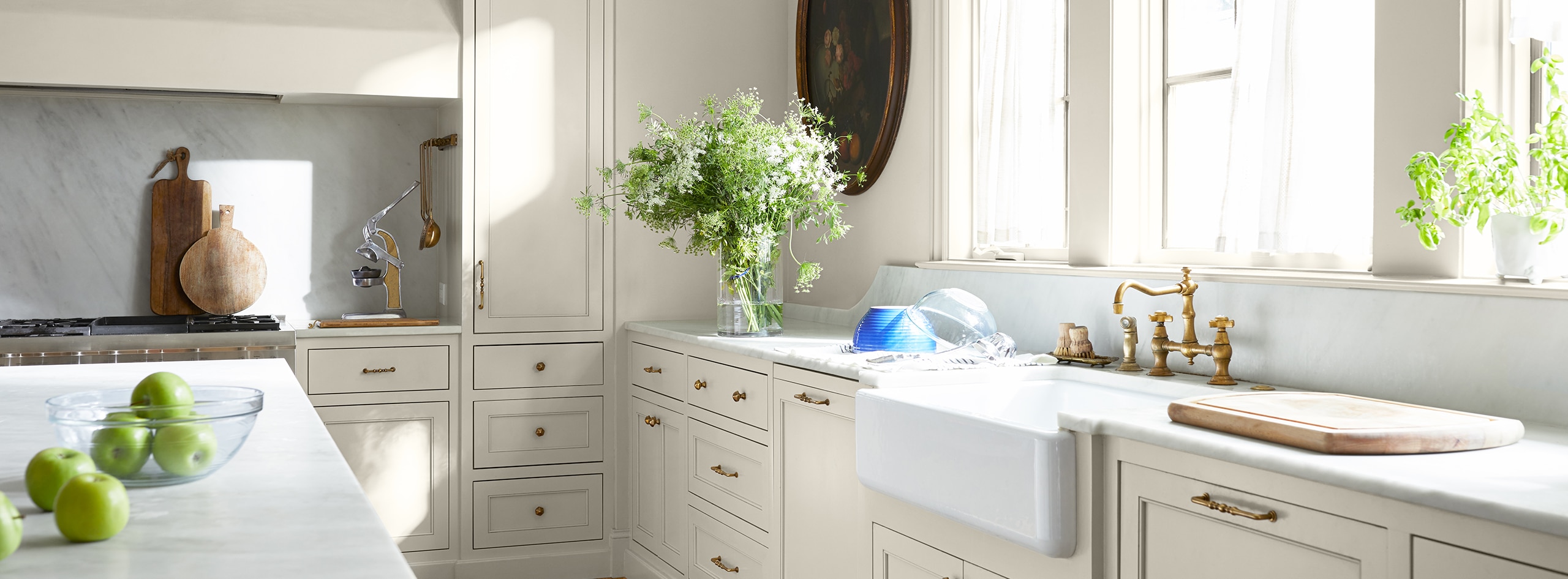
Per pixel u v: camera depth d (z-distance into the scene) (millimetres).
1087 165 2625
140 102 3654
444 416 3520
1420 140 1893
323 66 3381
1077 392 2211
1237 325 2113
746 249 2941
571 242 3654
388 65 3455
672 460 3334
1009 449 1662
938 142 3141
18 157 3520
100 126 3607
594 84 3662
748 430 2789
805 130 3088
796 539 2557
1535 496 1115
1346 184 2127
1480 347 1686
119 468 1069
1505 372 1649
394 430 3459
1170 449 1495
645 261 3750
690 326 3508
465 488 3555
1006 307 2744
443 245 3963
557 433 3662
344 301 3922
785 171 2986
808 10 3807
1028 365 2273
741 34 3854
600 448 3713
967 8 3156
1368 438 1327
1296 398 1633
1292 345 1999
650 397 3502
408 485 3482
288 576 815
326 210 3891
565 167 3643
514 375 3600
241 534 934
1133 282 2180
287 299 3846
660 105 3744
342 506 1037
